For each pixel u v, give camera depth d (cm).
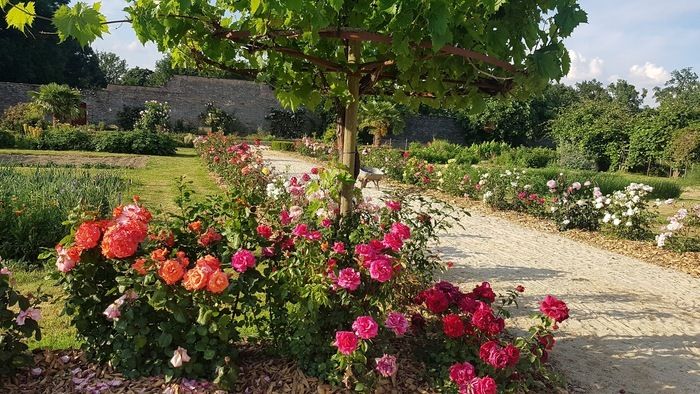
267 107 3834
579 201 941
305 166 1967
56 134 2198
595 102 2875
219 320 264
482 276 599
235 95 3778
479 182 1243
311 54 363
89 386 267
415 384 292
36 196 612
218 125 3650
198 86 3706
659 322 476
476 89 347
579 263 697
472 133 3966
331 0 246
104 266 279
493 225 951
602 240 859
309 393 271
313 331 277
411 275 441
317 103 384
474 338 293
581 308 503
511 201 1118
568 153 2688
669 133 2444
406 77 342
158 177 1346
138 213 294
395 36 275
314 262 291
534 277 609
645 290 583
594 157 2688
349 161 370
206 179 1334
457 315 295
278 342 302
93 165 1609
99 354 285
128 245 257
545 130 3931
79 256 264
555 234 900
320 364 277
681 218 792
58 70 4194
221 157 1353
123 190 957
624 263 714
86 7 225
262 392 271
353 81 356
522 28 295
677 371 373
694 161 2262
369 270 282
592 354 396
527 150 2872
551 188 994
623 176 1944
